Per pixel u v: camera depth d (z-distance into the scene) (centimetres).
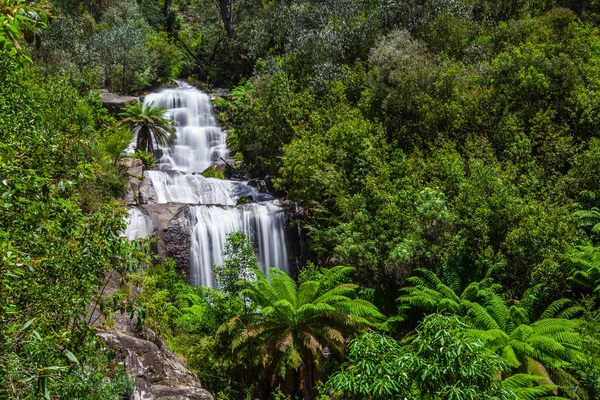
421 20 3306
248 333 1354
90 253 599
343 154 2264
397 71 2739
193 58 4719
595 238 1892
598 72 2512
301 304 1530
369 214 2014
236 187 2673
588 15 3247
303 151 2330
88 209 1297
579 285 1709
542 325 1452
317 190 2206
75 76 3331
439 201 1844
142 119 3103
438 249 1836
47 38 3519
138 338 1123
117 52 3900
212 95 3903
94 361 668
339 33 3475
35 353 481
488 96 2414
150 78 4022
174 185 2541
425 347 636
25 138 571
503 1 3509
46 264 544
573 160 2103
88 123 1827
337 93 2883
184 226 2097
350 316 1480
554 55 2694
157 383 1022
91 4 4750
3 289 460
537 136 2222
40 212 522
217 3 5066
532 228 1716
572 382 1308
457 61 3031
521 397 1203
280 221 2284
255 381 1464
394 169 2198
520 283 1753
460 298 1689
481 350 654
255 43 4053
